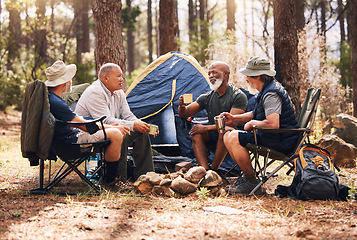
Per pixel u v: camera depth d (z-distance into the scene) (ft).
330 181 12.27
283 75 27.50
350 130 22.67
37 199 12.07
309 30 41.37
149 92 20.94
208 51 47.09
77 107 15.17
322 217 10.27
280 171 19.08
